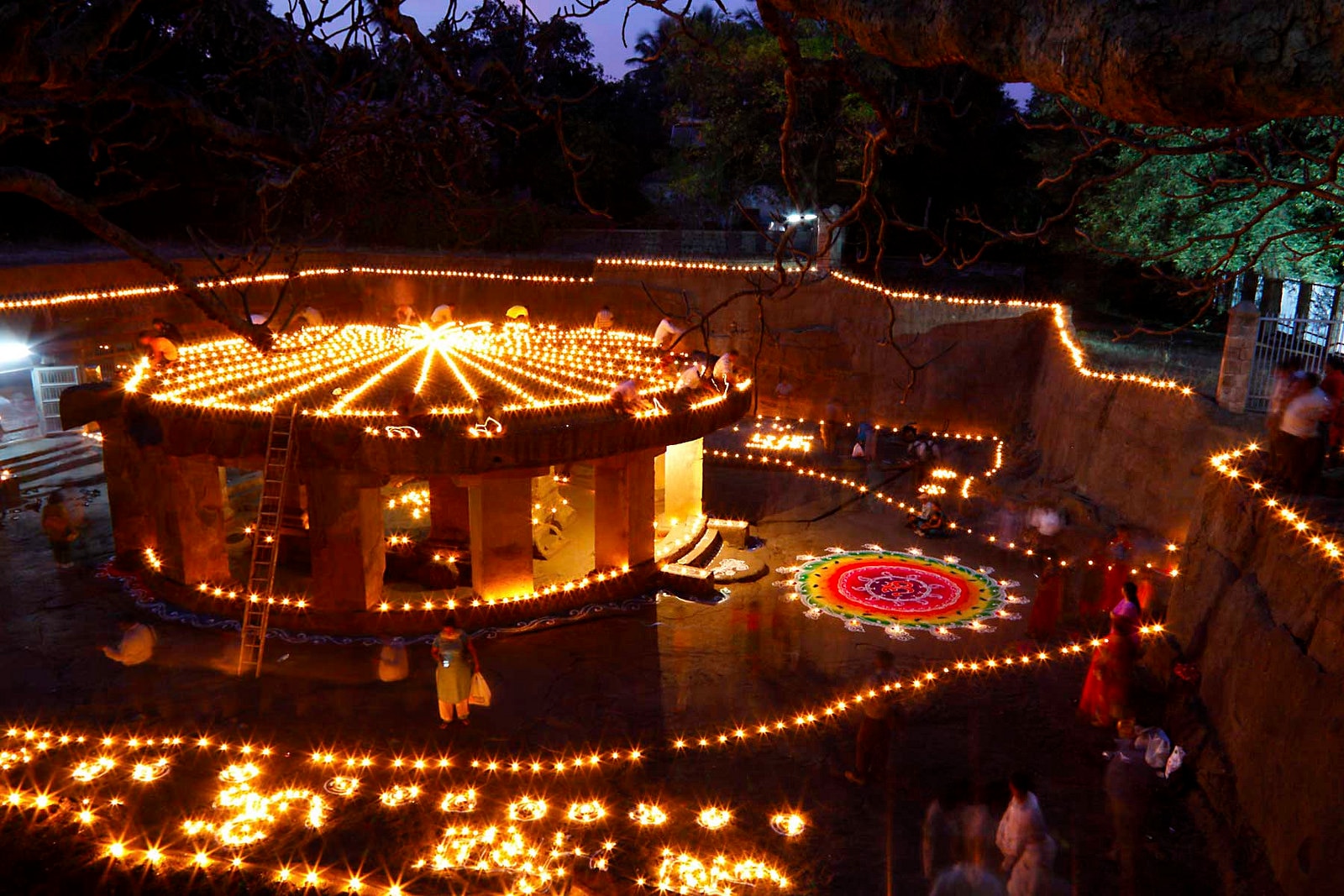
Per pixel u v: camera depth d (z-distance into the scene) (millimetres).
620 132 41656
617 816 11117
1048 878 8727
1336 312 16812
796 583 18141
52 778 11672
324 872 10117
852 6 3246
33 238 28734
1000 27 2934
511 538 16078
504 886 9922
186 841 10586
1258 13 2426
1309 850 8883
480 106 5102
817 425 27703
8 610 16203
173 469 15945
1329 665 9555
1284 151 5344
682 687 14164
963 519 21672
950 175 31062
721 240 32281
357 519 15188
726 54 18047
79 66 3818
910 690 14086
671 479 19078
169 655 14773
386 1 4145
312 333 20938
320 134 4777
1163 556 17203
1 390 26297
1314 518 11344
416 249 32062
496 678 14367
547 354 19312
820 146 23969
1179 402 18031
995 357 25562
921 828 10852
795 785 11719
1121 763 12023
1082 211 24188
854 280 26234
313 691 13836
